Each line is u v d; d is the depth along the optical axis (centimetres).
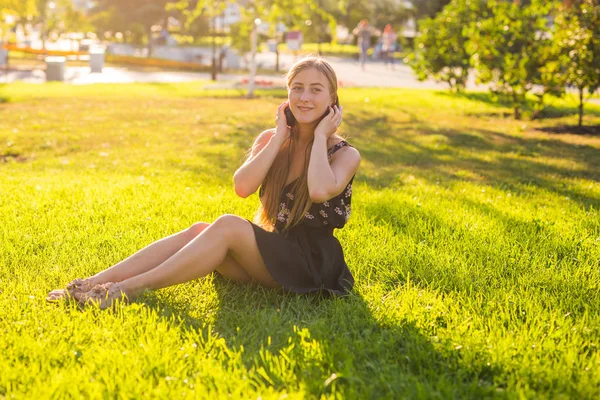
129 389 261
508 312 356
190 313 355
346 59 4016
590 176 868
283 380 272
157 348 296
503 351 298
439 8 4412
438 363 291
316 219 372
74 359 288
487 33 1522
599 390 270
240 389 261
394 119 1505
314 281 370
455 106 1778
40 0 4044
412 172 882
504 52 1523
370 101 1814
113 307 348
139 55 4050
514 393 260
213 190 706
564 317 347
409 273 421
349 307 355
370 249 470
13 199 623
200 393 257
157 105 1683
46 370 280
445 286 403
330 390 267
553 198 698
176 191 682
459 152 1072
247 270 375
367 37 3381
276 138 376
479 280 412
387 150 1077
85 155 1015
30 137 1159
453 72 1906
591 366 291
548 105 1747
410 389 264
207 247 356
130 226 526
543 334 325
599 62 1312
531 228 547
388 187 765
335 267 387
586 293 398
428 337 317
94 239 485
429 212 599
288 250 366
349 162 373
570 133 1332
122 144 1119
